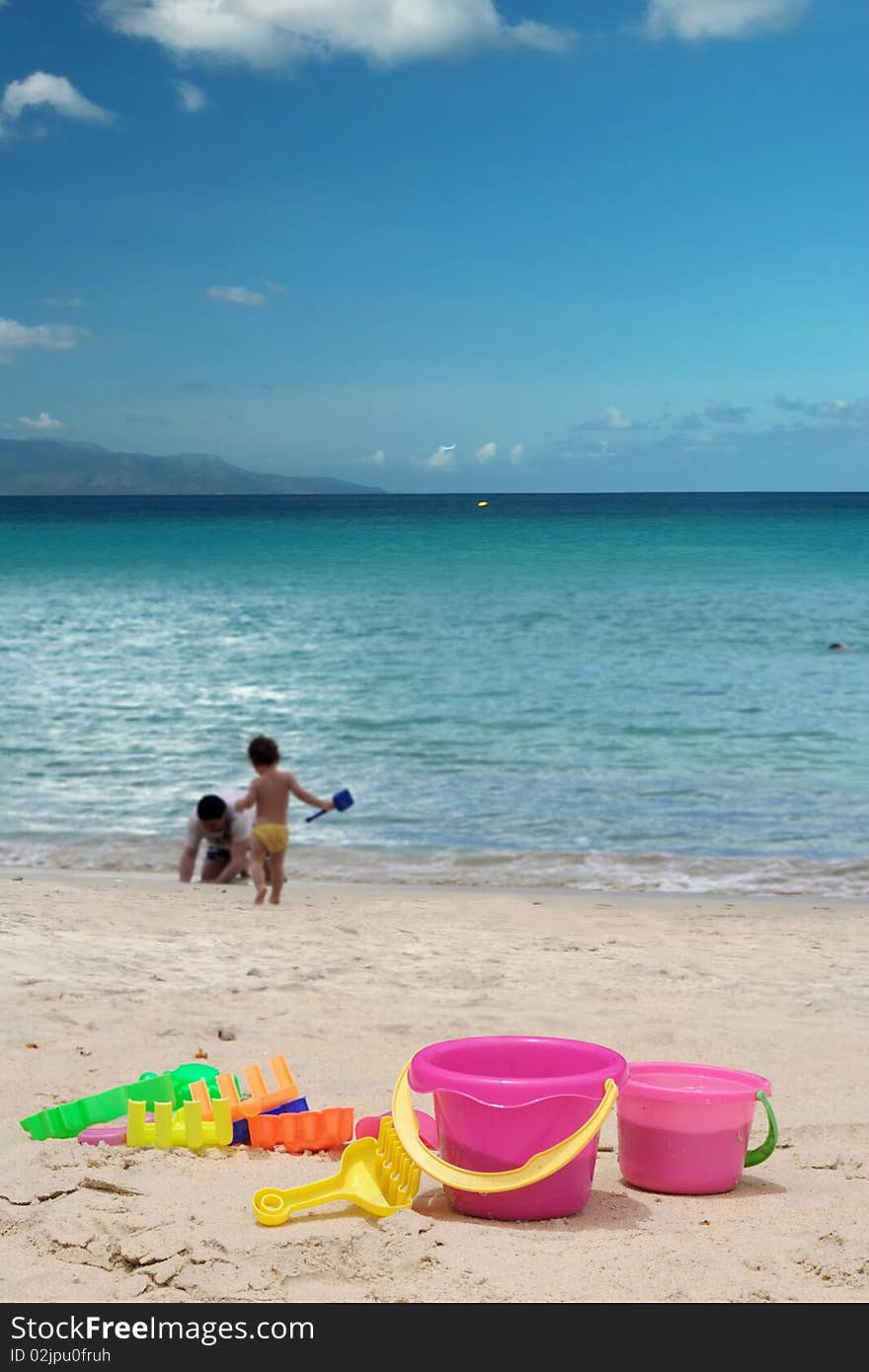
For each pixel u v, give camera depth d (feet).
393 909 28.19
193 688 63.10
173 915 26.30
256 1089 12.76
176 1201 10.21
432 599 111.65
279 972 20.85
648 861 34.30
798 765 45.62
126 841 36.94
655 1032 17.17
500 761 46.65
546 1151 9.87
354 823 38.42
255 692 62.03
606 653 75.77
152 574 142.41
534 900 29.76
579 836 36.76
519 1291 8.61
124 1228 9.59
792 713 55.77
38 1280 8.79
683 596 113.19
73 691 61.93
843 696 60.08
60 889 29.32
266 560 167.32
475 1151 10.11
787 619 93.61
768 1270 8.95
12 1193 10.33
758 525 277.03
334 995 19.26
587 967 22.20
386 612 100.32
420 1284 8.72
